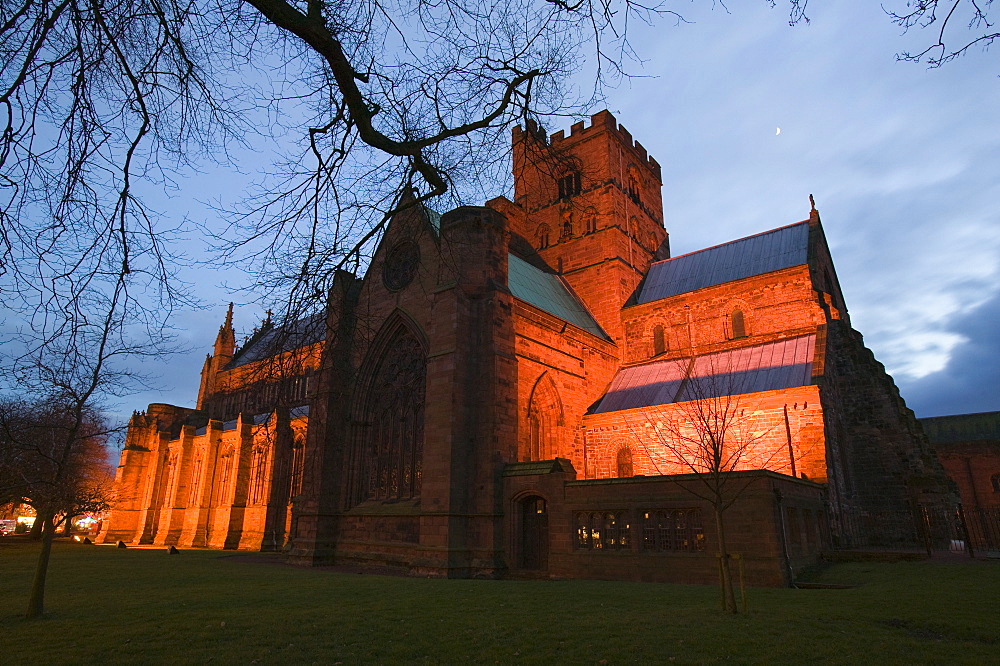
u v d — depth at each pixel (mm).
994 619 14375
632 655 11453
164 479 74562
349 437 40406
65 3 6824
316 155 9633
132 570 30453
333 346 12023
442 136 9930
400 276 40875
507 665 10984
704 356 48375
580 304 57469
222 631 14055
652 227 68062
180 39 8047
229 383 81750
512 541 31906
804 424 35656
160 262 8336
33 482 17891
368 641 12945
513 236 63875
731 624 14266
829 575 25750
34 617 16016
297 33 8219
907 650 11562
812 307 46438
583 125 63688
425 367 37750
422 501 33062
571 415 44344
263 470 59562
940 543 37656
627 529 28375
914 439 40562
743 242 57344
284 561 40562
